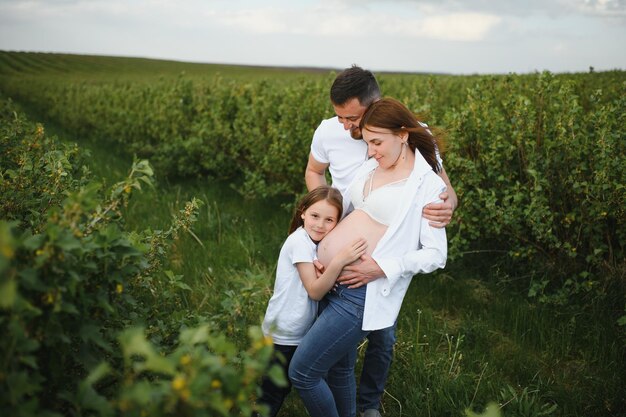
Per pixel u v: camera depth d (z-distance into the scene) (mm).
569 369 3543
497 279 4734
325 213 2623
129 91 14445
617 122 4371
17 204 2705
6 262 1367
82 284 1761
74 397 1478
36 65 57656
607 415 3098
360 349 3496
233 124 8312
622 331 3703
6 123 4578
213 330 2318
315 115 7094
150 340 2234
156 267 2645
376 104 2547
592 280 4289
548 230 4184
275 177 7516
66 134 14781
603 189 4031
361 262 2486
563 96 4617
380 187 2611
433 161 2723
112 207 2045
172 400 1334
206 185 8086
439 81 9836
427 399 3080
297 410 3020
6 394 1369
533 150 4531
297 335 2666
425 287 4629
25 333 1516
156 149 10125
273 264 5141
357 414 3064
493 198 4379
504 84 5199
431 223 2541
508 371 3500
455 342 3830
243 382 1458
